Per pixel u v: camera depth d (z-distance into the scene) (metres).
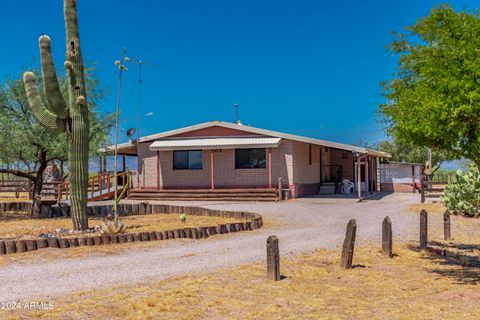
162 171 27.83
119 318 5.78
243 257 9.80
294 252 10.29
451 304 6.36
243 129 26.36
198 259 9.64
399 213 17.92
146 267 8.88
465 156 7.24
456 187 17.62
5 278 8.01
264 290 7.12
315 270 8.53
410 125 7.32
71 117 13.78
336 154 32.81
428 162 32.88
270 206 21.36
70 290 7.18
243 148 26.08
